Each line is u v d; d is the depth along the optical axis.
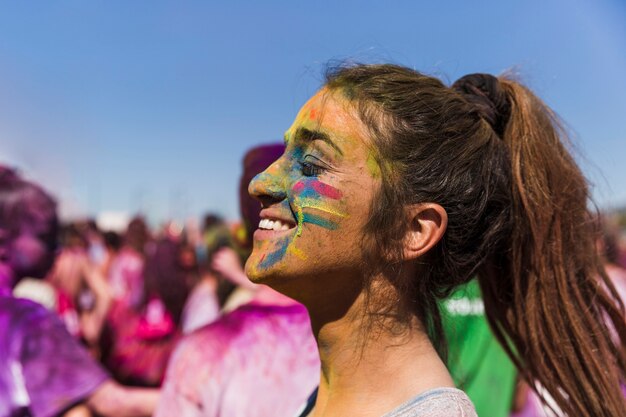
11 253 2.27
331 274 1.16
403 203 1.17
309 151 1.21
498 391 2.27
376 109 1.20
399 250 1.18
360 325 1.18
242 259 2.25
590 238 1.51
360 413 1.16
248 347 1.87
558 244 1.41
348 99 1.21
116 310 3.66
